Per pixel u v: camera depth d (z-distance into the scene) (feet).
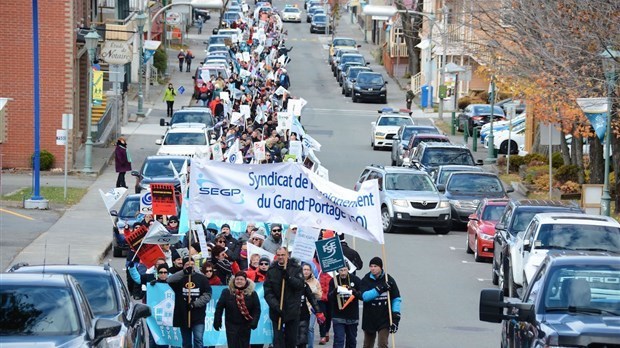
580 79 125.18
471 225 120.78
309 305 70.59
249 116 189.37
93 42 172.76
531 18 132.98
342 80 317.22
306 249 73.00
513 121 216.54
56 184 160.45
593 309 50.83
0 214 132.57
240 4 483.10
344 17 545.44
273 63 297.12
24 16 175.32
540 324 49.08
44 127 176.14
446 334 80.94
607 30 119.96
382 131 216.74
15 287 50.70
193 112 193.26
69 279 52.42
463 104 283.79
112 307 59.16
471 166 155.74
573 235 84.94
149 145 207.00
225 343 72.38
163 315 70.49
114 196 101.09
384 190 142.20
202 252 75.82
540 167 173.58
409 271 109.81
